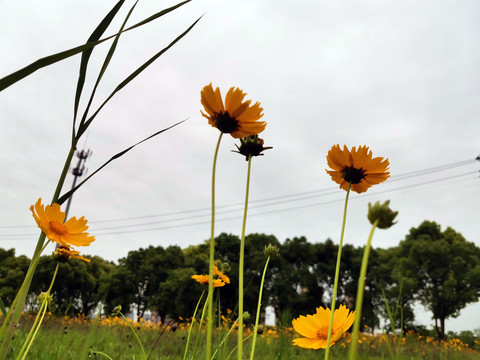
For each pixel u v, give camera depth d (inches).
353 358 21.8
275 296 1375.5
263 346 171.0
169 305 1278.3
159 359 110.7
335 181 42.3
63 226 39.0
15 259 1380.4
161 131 43.0
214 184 33.5
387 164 38.9
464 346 352.5
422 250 1381.6
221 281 68.9
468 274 1344.7
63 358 92.6
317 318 41.2
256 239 1599.4
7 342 34.8
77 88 40.5
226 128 36.3
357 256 1533.0
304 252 1571.1
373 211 23.5
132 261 1497.3
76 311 1280.8
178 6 38.6
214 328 66.6
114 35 34.2
